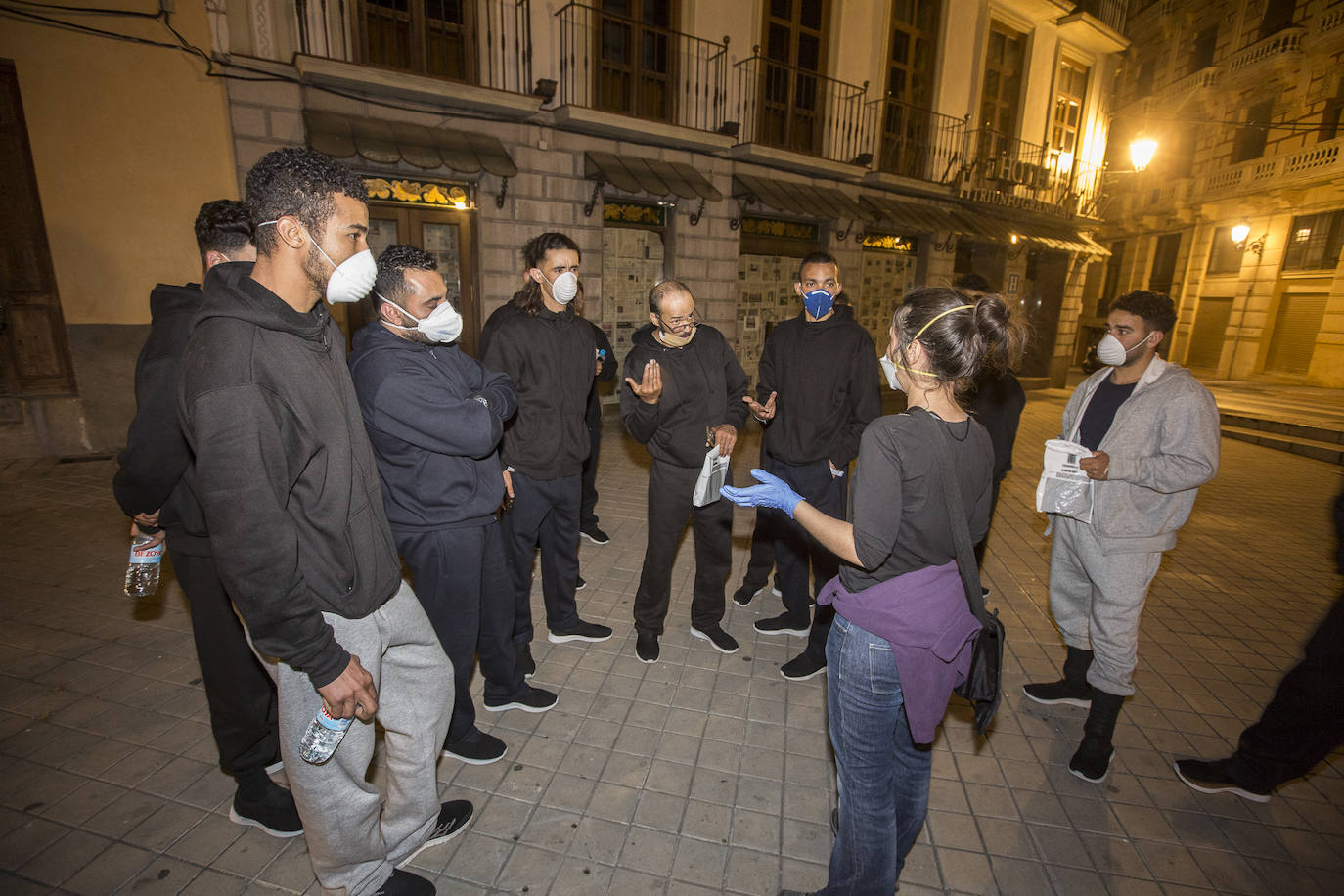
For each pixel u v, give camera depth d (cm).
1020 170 1336
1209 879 209
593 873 203
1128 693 240
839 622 167
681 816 227
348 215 144
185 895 190
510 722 273
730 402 322
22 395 605
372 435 203
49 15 538
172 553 187
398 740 185
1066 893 202
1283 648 365
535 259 278
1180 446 228
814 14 1006
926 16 1149
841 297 323
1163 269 2248
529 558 298
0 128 566
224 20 590
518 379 280
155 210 602
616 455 748
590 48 802
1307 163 1658
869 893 168
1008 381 312
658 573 312
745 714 285
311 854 169
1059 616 294
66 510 494
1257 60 1808
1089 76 1456
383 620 167
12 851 202
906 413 156
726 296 1008
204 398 125
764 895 197
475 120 738
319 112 647
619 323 932
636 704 289
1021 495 675
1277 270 1812
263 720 206
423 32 695
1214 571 485
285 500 136
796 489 332
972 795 243
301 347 143
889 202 1145
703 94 915
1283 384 1753
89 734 257
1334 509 210
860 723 162
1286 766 235
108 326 611
